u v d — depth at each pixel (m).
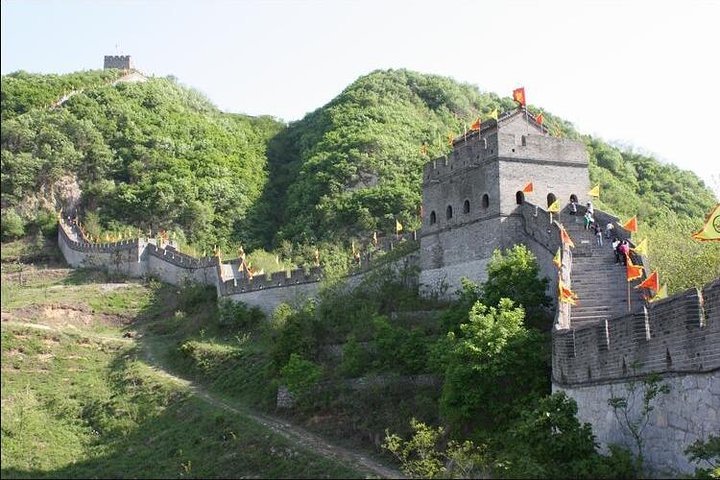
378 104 141.75
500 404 37.97
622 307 42.41
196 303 80.94
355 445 43.91
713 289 26.92
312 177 117.75
